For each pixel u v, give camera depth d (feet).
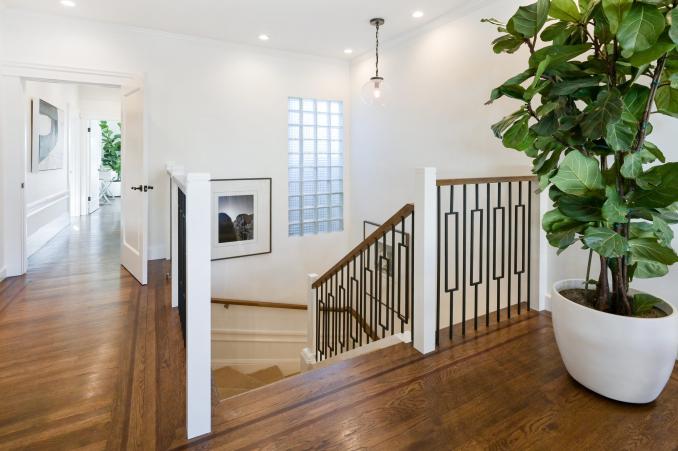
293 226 17.34
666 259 5.61
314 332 12.93
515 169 10.57
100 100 26.27
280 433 5.38
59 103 20.11
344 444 5.16
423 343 7.64
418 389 6.43
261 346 16.93
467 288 12.30
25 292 11.14
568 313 6.40
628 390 5.84
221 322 15.93
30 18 12.07
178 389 6.51
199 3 11.62
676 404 5.96
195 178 5.16
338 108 17.95
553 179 5.70
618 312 6.17
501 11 10.66
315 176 17.69
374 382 6.66
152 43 13.82
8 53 11.87
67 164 21.88
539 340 8.14
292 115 16.90
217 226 15.58
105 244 17.62
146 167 11.62
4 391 6.37
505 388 6.44
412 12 12.23
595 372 6.11
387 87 12.64
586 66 5.79
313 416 5.75
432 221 7.61
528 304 9.88
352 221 18.38
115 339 8.34
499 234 11.23
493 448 5.09
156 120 14.11
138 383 6.67
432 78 13.19
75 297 10.80
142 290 11.44
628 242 5.84
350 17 12.69
